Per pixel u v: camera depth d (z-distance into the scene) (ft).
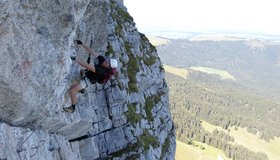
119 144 138.41
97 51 114.83
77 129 96.99
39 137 74.59
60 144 86.48
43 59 63.16
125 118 143.54
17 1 54.70
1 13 52.85
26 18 57.47
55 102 72.74
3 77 57.06
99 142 131.13
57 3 60.80
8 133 63.31
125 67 163.94
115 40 162.81
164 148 187.21
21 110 63.41
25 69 60.29
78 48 96.99
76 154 99.71
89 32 104.32
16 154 64.28
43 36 61.57
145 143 155.02
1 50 55.47
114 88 140.67
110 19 168.96
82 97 110.22
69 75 78.95
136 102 165.27
